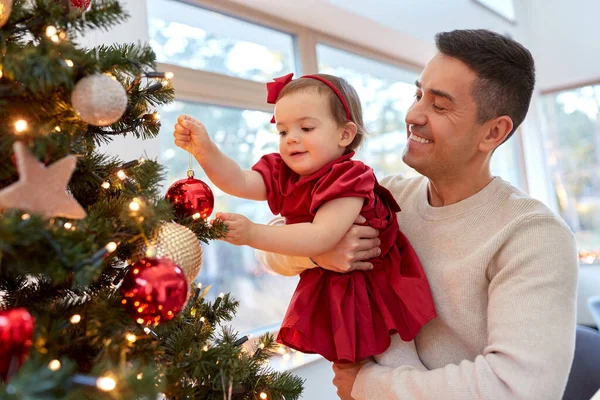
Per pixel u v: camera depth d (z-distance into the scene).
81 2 0.76
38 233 0.53
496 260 1.01
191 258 0.73
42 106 0.65
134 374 0.55
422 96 1.08
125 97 0.66
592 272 3.68
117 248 0.74
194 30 1.91
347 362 1.01
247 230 0.85
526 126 3.95
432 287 1.07
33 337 0.57
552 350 0.86
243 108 2.03
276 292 2.13
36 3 0.66
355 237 0.98
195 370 0.73
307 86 1.01
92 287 0.77
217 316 0.96
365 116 2.77
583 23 3.82
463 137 1.03
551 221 0.98
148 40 1.51
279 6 2.15
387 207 1.10
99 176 0.76
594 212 3.84
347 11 2.30
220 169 0.98
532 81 1.08
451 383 0.88
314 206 0.95
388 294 1.04
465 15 3.24
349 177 0.97
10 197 0.55
